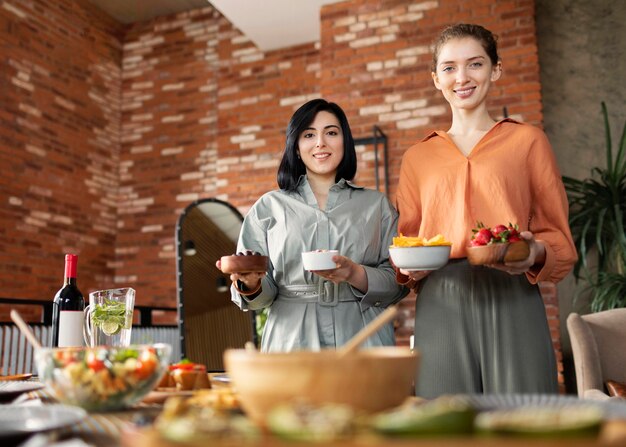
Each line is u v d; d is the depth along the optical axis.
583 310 3.80
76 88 5.43
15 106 4.79
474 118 1.50
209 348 3.39
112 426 0.67
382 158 4.30
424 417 0.44
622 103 4.07
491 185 1.38
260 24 4.97
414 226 1.52
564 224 1.38
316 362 0.58
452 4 4.28
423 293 1.40
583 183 3.59
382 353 0.70
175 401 0.63
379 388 0.59
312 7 4.66
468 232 1.37
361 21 4.50
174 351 3.96
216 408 0.68
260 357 0.60
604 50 4.17
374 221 1.64
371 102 4.36
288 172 1.71
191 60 5.77
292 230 1.60
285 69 5.38
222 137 5.51
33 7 5.04
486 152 1.42
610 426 0.52
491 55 1.47
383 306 1.57
